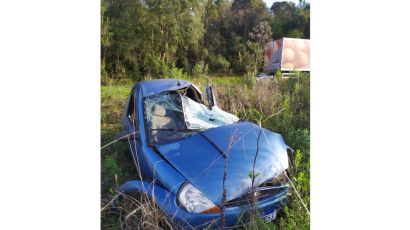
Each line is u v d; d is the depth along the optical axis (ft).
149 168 10.48
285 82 13.85
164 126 11.46
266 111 13.51
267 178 10.54
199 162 10.36
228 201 10.14
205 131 11.23
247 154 10.77
